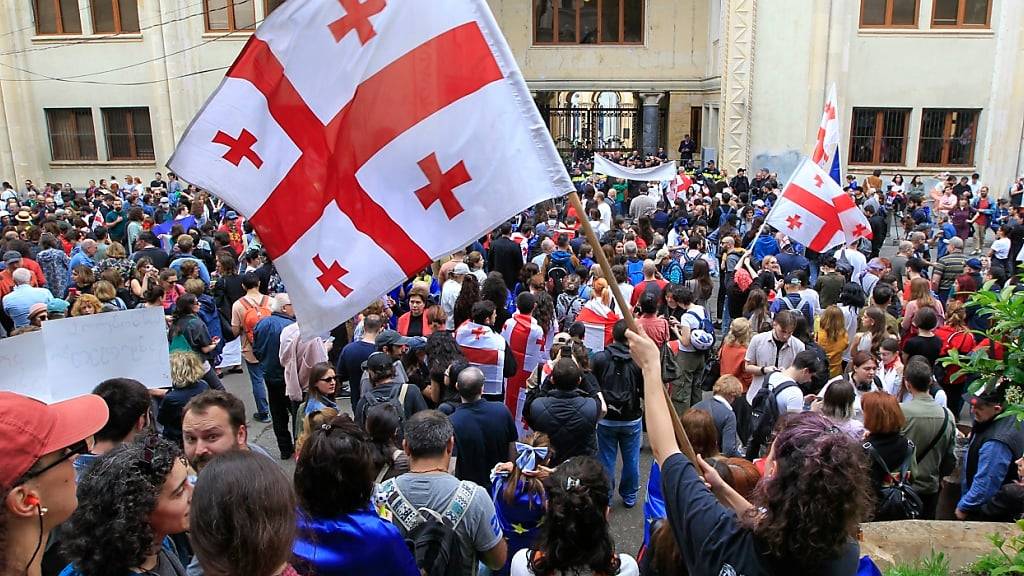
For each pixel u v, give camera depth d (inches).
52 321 198.4
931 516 216.1
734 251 482.3
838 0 958.4
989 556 163.2
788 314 285.0
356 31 133.1
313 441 118.3
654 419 97.4
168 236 608.1
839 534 76.5
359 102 134.3
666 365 290.5
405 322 343.3
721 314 530.0
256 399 365.4
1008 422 198.2
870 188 885.8
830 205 392.8
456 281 386.0
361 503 119.8
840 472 76.4
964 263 477.1
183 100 1059.3
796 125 989.8
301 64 133.9
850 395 204.5
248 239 617.9
